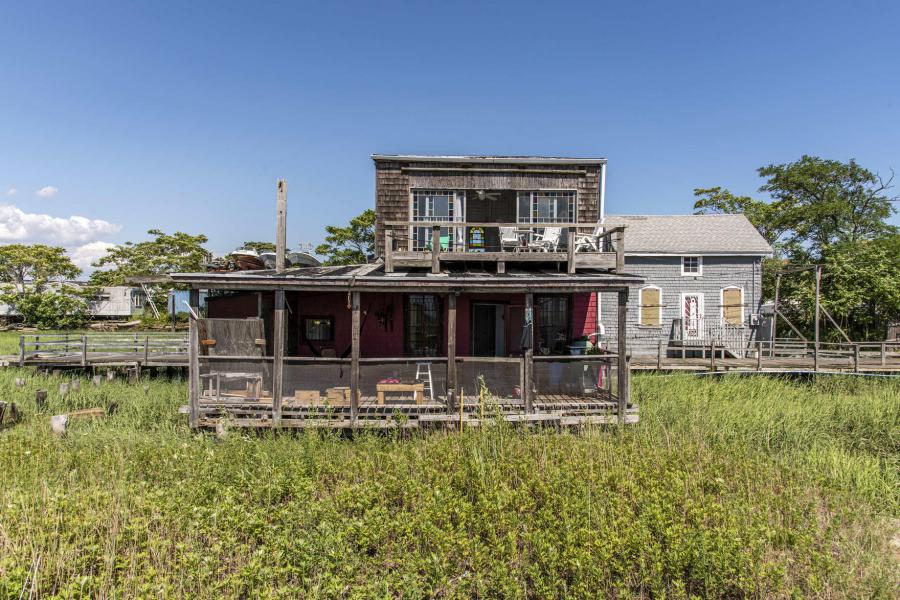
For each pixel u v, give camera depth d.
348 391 10.14
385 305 13.66
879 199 33.50
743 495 7.22
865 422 11.46
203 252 49.88
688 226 24.48
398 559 5.50
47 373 16.98
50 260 53.09
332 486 7.55
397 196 16.62
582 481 7.11
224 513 6.17
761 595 5.16
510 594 4.86
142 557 5.26
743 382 15.05
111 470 7.68
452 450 8.40
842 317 25.97
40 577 4.85
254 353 10.12
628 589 5.19
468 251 15.42
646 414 11.12
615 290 10.38
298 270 11.97
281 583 5.17
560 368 10.56
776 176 35.88
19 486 6.87
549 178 16.66
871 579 5.54
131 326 44.97
